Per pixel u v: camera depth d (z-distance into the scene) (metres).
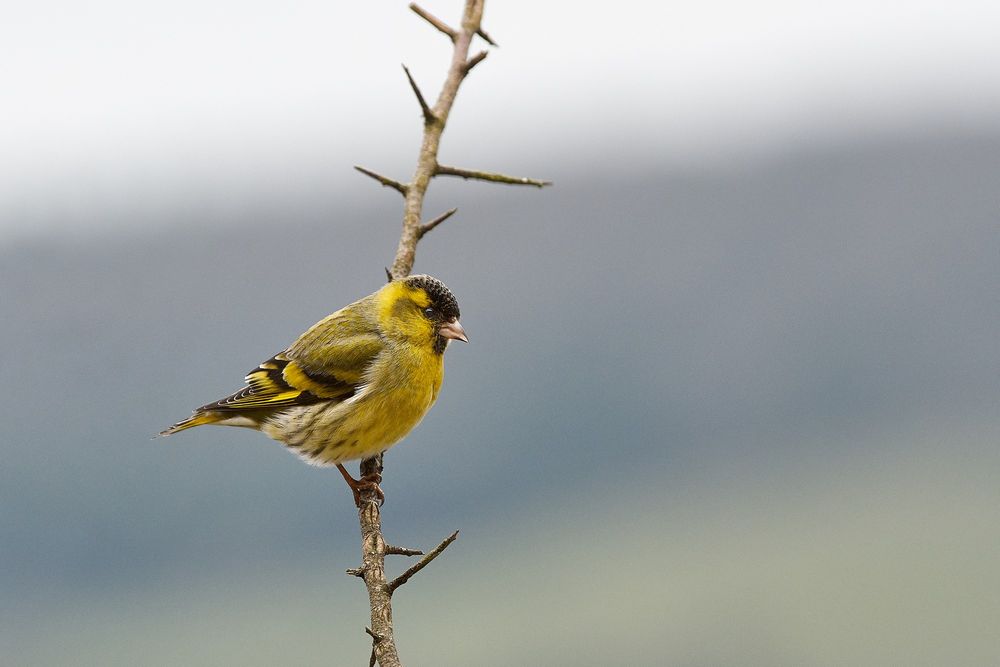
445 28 9.34
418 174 9.02
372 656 6.29
